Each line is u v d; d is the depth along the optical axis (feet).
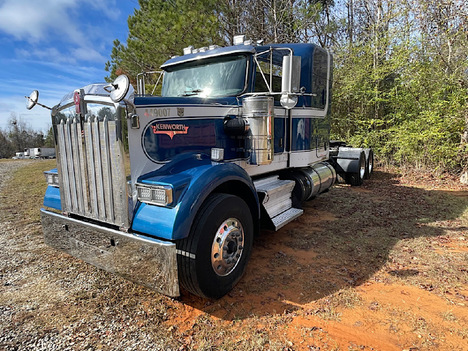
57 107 9.73
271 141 11.48
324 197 22.18
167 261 7.43
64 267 11.46
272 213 13.19
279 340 7.40
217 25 32.83
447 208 18.79
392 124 35.12
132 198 8.38
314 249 12.91
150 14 35.14
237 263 9.59
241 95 12.21
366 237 14.20
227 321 8.18
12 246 13.58
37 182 31.48
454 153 27.07
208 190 8.50
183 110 9.80
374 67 34.55
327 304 8.87
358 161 25.31
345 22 47.57
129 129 8.27
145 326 8.03
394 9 33.96
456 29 27.96
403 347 7.14
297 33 43.55
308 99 15.90
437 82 29.01
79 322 8.21
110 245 8.46
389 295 9.34
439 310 8.55
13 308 8.84
